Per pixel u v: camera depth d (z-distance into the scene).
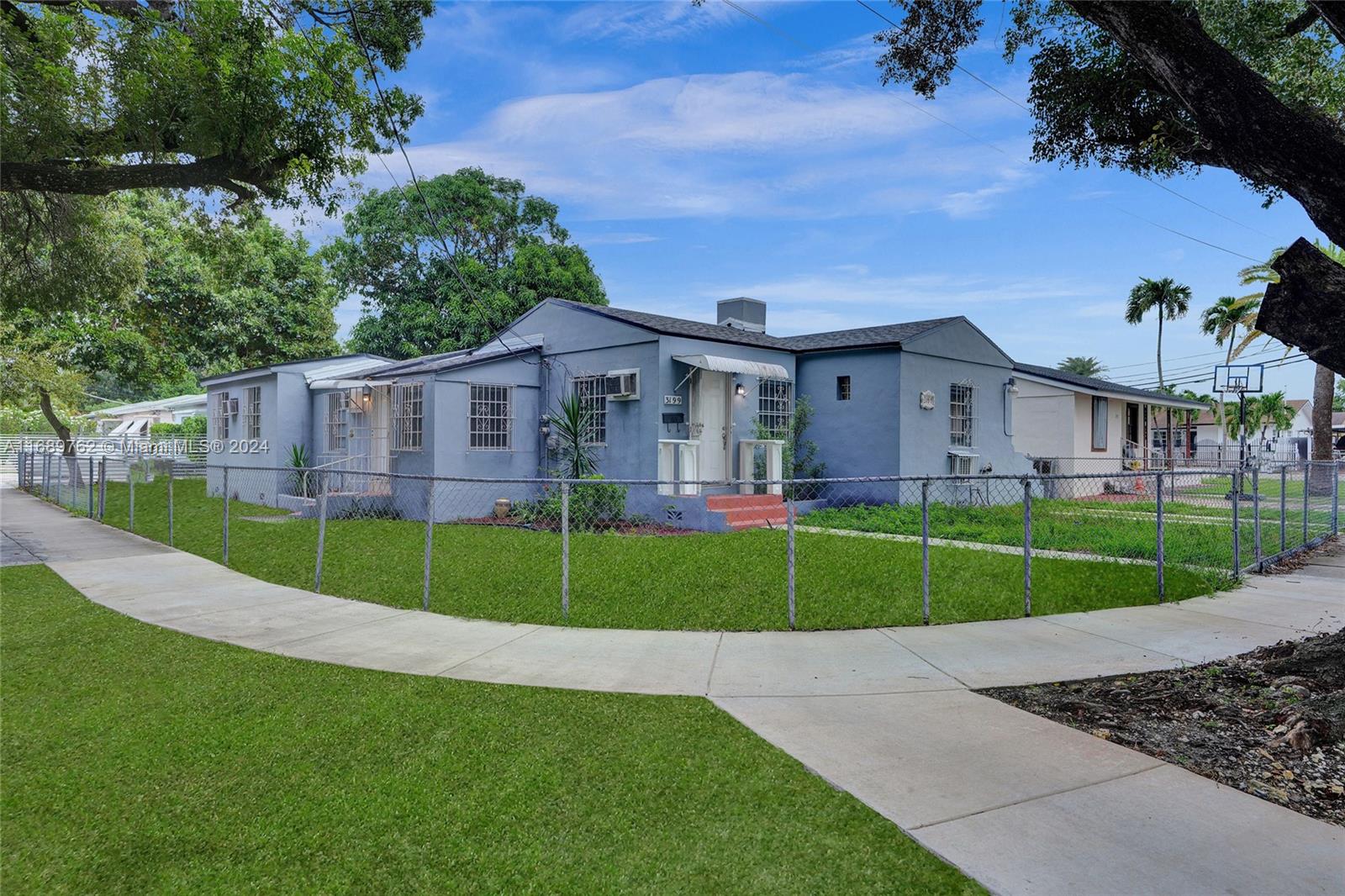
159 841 2.98
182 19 8.95
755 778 3.51
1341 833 3.02
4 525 14.58
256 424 18.72
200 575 9.27
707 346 14.49
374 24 11.55
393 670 5.29
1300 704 4.25
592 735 4.06
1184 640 5.95
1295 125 4.47
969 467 17.03
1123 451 23.94
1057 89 7.50
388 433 15.52
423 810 3.22
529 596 7.62
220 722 4.28
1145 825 3.06
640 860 2.82
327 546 10.98
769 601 7.30
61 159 8.47
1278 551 10.45
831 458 16.08
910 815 3.14
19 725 4.24
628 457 14.05
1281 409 43.72
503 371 15.12
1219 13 7.20
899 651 5.71
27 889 2.65
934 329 15.86
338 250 28.48
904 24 8.05
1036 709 4.49
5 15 8.00
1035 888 2.61
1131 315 41.28
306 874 2.74
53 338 23.20
